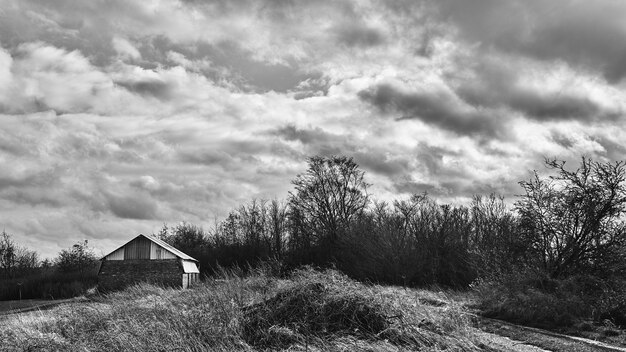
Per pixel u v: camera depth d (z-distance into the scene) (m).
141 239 49.62
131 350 13.52
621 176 23.78
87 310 18.84
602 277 22.53
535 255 24.83
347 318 14.81
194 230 79.69
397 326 14.19
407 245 45.72
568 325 18.75
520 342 15.30
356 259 48.28
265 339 14.13
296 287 16.41
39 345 14.84
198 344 13.53
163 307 17.83
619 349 14.04
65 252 66.19
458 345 13.52
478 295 25.45
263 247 65.56
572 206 24.05
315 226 59.16
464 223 48.38
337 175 60.94
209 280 23.14
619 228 23.52
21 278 61.31
